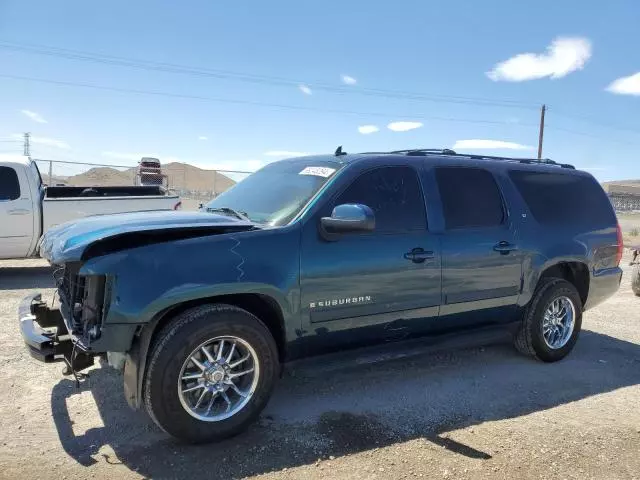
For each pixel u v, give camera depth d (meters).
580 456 3.53
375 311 4.13
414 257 4.28
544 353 5.35
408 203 4.42
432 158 4.78
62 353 3.62
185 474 3.16
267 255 3.63
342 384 4.65
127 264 3.22
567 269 5.86
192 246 3.42
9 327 6.00
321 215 3.92
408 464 3.35
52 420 3.79
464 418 4.05
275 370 3.70
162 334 3.32
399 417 4.02
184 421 3.35
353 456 3.43
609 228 5.94
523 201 5.20
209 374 3.46
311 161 4.65
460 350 5.75
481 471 3.29
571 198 5.68
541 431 3.87
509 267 4.95
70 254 3.18
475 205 4.84
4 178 9.32
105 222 3.61
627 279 11.79
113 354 3.53
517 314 5.18
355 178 4.20
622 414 4.24
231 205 4.57
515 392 4.62
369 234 4.12
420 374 4.97
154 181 19.00
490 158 5.45
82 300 3.69
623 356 5.82
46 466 3.19
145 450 3.42
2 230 9.23
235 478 3.14
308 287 3.79
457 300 4.61
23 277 9.55
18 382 4.43
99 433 3.62
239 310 3.52
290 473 3.21
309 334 3.88
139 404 3.34
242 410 3.56
